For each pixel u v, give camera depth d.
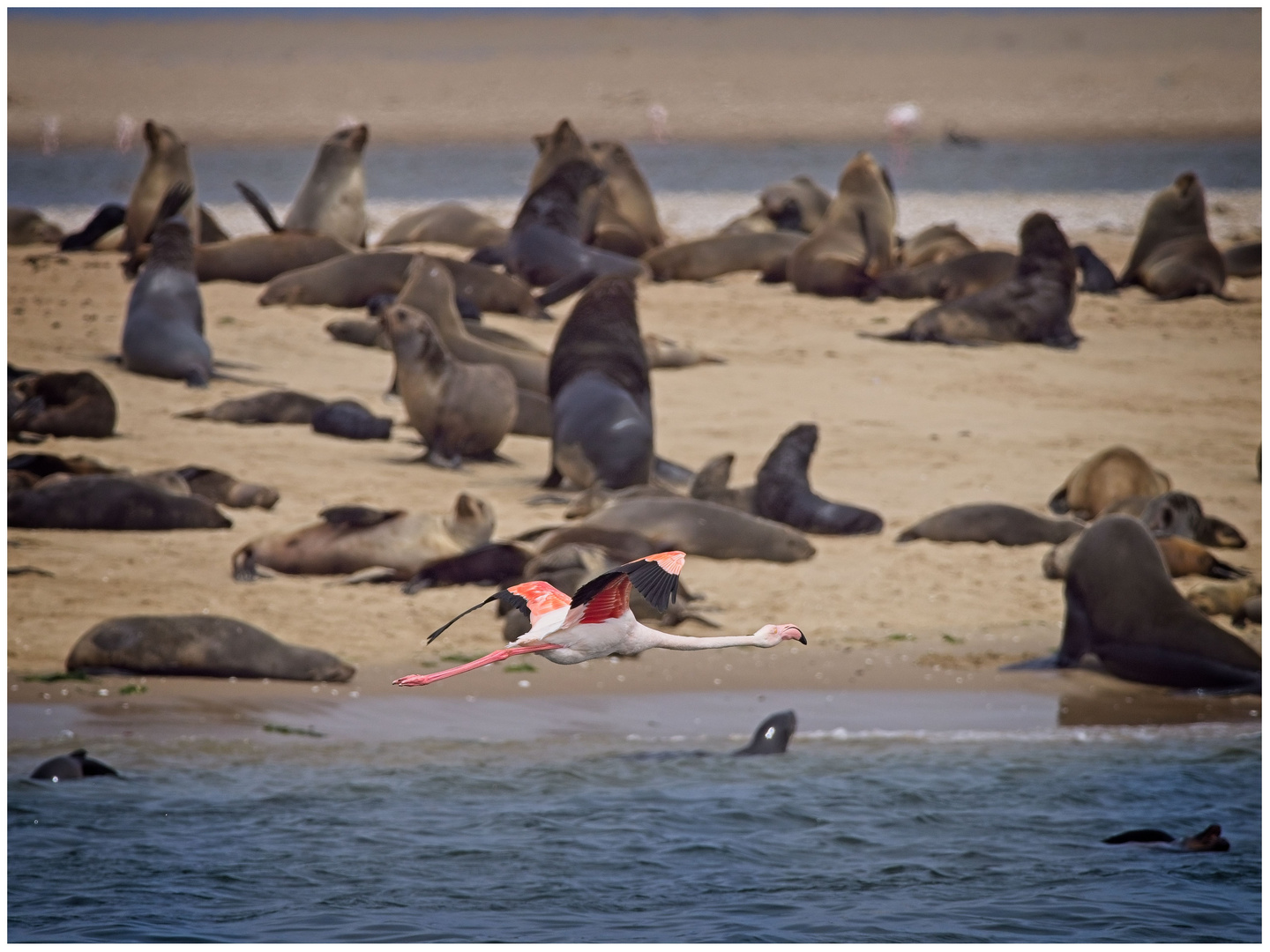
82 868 35.31
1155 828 39.59
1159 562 54.19
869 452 79.31
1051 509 70.75
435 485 70.75
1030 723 49.12
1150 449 81.62
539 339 99.19
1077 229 168.75
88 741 44.78
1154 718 49.91
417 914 32.97
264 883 34.72
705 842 38.03
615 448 68.25
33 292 107.75
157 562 59.53
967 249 125.62
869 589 61.22
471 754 45.00
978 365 98.88
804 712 49.78
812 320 111.06
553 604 20.78
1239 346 106.12
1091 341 106.50
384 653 53.06
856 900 34.38
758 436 81.69
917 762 44.84
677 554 19.44
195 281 88.62
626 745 46.31
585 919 32.94
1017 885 35.12
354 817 39.34
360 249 124.31
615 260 118.94
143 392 83.06
